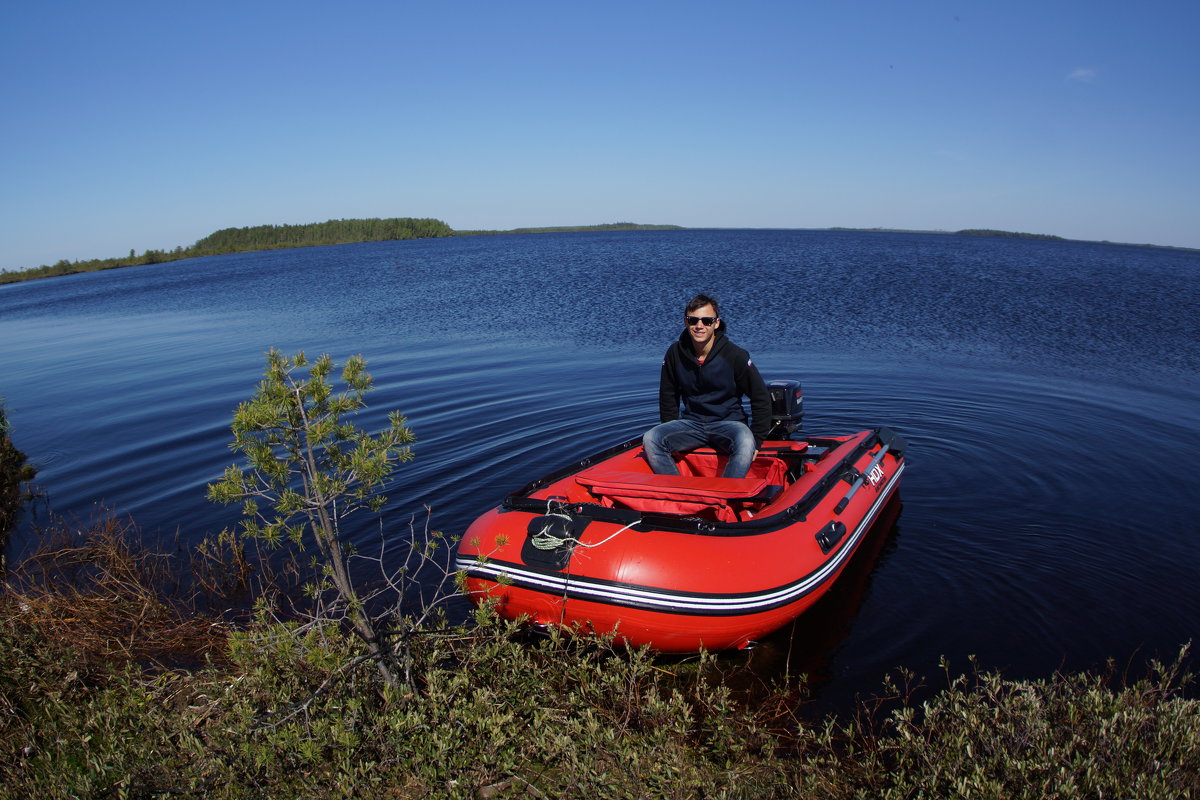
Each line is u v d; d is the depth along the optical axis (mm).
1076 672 3641
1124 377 10297
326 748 2826
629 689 3316
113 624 4410
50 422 9961
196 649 4156
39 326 23469
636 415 8602
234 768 2705
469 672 3305
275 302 25219
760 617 3744
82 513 6547
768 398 4969
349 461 2941
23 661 3537
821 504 4555
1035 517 5461
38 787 2732
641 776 2711
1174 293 20938
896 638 4020
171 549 5641
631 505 4543
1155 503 5676
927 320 15906
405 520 5840
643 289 23531
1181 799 2404
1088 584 4473
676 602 3578
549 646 3713
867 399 9117
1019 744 2670
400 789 2674
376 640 3113
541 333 15445
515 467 6922
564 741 2803
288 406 2844
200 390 11430
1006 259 39000
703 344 4898
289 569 5172
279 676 3098
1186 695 3436
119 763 2756
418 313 19656
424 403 9570
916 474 6453
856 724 3303
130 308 27156
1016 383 9914
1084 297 19984
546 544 3779
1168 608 4191
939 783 2582
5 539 6109
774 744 3014
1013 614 4188
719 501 4129
